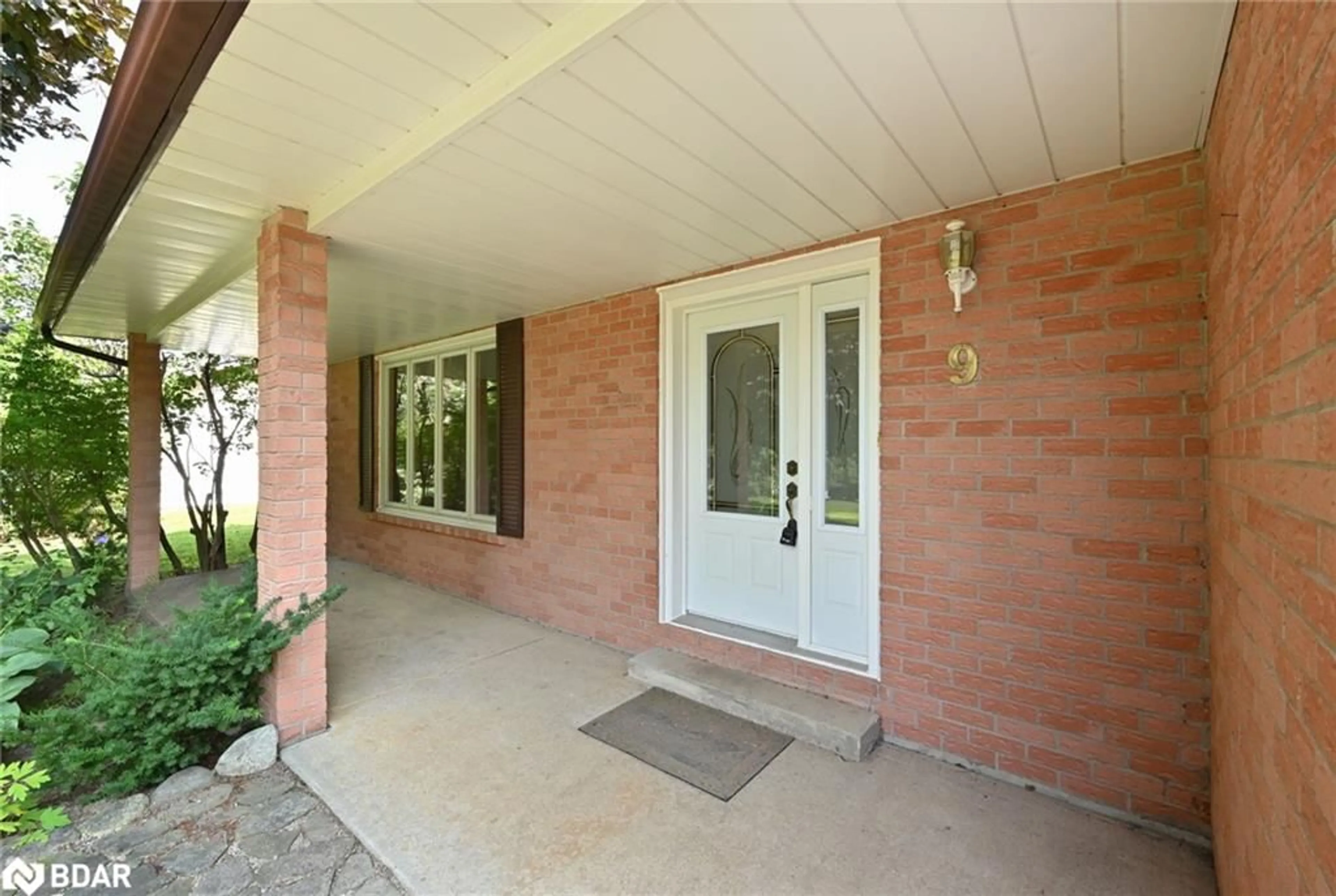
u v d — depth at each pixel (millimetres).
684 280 3512
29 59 3035
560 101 1672
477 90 1702
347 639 4117
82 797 2287
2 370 5309
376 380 6406
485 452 5152
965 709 2484
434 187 2223
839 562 3064
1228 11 1322
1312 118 891
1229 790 1600
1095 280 2170
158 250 3078
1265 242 1177
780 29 1383
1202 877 1854
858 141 1921
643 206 2453
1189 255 2004
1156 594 2074
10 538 5480
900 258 2645
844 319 3047
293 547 2672
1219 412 1716
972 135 1893
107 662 2545
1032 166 2105
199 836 2064
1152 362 2072
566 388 4227
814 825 2115
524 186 2229
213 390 7059
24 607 3656
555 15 1409
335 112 1831
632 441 3824
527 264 3236
